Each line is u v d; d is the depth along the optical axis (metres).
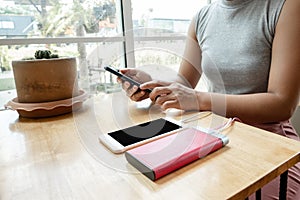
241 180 0.27
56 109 0.54
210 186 0.26
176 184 0.27
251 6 0.73
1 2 0.90
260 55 0.70
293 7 0.62
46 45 1.00
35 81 0.53
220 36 0.80
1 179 0.30
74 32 1.06
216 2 0.87
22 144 0.40
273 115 0.58
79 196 0.26
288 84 0.58
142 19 1.20
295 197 0.46
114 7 1.13
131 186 0.27
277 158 0.32
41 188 0.28
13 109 0.55
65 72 0.55
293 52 0.59
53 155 0.36
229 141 0.37
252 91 0.73
